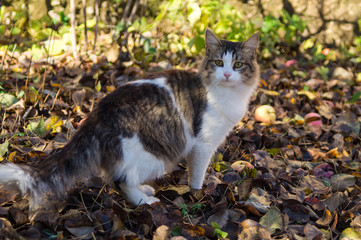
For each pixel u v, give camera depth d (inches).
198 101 118.2
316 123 181.0
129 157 105.8
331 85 228.4
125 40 218.8
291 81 229.5
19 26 224.8
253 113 186.7
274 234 107.4
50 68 197.8
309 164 150.2
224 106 118.0
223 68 119.2
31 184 97.2
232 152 150.6
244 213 113.0
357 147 167.8
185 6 222.4
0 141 135.3
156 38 238.5
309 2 284.4
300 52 280.5
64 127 146.6
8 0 236.2
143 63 218.1
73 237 94.9
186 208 112.0
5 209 98.6
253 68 125.6
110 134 104.5
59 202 106.7
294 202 118.0
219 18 257.1
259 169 138.5
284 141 164.2
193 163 121.6
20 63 200.2
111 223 100.0
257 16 281.1
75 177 104.1
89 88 181.8
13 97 156.9
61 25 235.6
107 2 252.7
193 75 121.6
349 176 135.3
